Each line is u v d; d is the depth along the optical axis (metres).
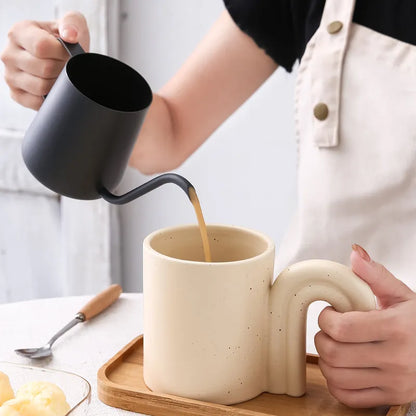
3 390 0.66
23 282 2.17
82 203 2.00
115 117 0.77
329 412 0.77
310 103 1.15
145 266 0.77
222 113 1.33
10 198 2.09
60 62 0.96
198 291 0.73
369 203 1.11
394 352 0.73
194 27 1.83
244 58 1.28
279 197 1.85
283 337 0.78
